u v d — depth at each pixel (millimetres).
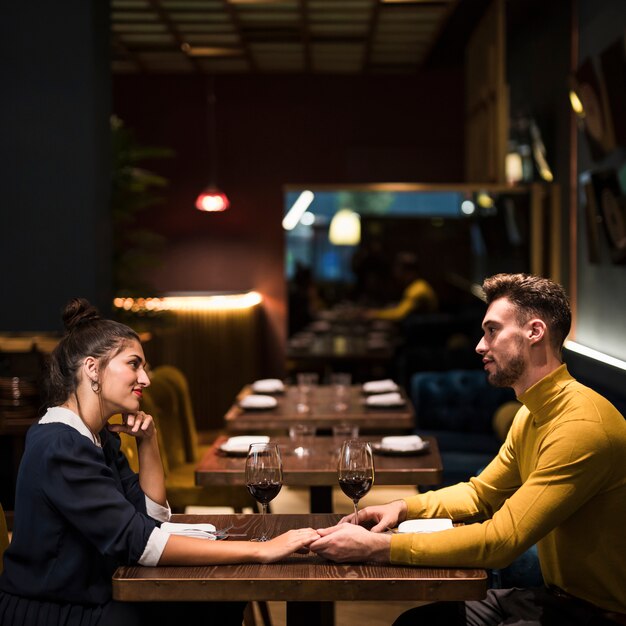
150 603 2367
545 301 2504
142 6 6879
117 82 9352
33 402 4812
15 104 5172
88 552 2340
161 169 9328
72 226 5203
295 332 7648
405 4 6828
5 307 5230
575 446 2355
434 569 2256
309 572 2221
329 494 3846
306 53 8492
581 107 5855
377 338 7586
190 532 2465
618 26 5211
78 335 2465
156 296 6902
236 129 9352
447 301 7523
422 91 9492
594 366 5469
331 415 4590
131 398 2459
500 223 7262
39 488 2299
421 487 4797
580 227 6359
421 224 7523
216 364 8156
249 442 3799
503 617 2580
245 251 9312
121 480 2676
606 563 2418
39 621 2330
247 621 3420
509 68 8633
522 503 2348
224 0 6703
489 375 2572
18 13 5137
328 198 7633
